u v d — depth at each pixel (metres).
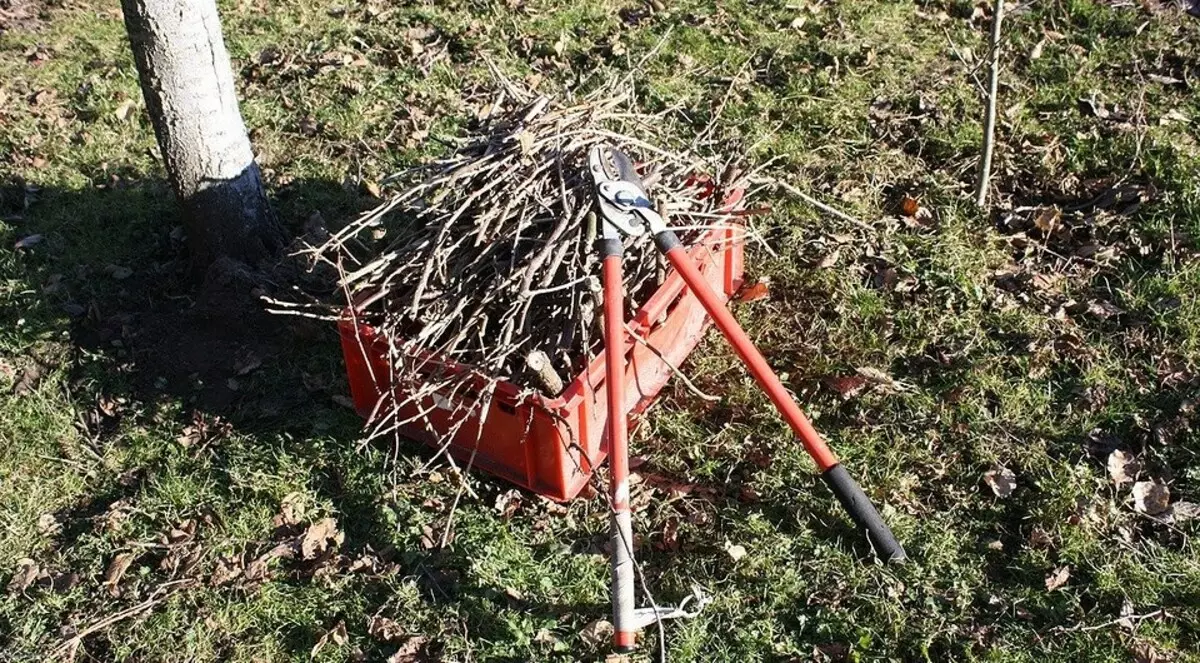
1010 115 5.17
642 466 3.73
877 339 4.11
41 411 4.06
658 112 5.36
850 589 3.25
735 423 3.85
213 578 3.43
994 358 3.97
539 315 3.64
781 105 5.39
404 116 5.56
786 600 3.25
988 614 3.16
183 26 3.97
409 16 6.38
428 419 3.56
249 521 3.61
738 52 5.82
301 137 5.45
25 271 4.68
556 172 3.73
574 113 3.96
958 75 5.47
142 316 4.45
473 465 3.68
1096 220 4.53
